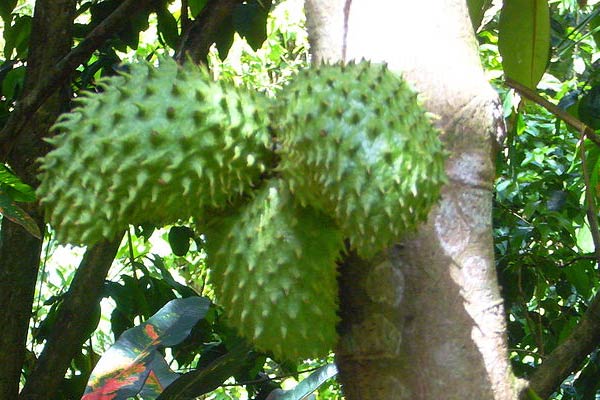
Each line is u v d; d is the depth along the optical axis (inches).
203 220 43.6
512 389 42.5
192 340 78.0
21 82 77.9
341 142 38.9
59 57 66.7
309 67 42.1
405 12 44.4
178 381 54.3
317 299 41.6
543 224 82.4
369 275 42.6
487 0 63.6
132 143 41.0
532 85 62.1
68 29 67.1
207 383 56.2
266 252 41.6
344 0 45.2
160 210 42.2
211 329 78.5
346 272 43.0
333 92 39.8
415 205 38.9
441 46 44.2
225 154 41.7
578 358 55.4
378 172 38.6
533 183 85.8
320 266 41.6
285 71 164.1
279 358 43.1
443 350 42.1
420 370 42.0
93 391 53.9
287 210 41.7
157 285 80.0
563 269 84.4
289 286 41.3
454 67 44.1
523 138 94.1
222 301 43.4
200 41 69.3
